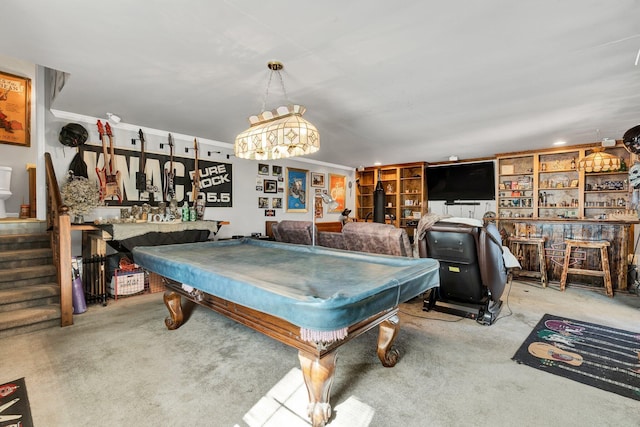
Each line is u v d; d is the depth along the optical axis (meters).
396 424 1.68
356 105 3.36
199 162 5.16
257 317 1.92
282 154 3.17
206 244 3.48
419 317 3.39
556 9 1.72
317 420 1.60
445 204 7.38
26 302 3.07
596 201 5.48
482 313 3.21
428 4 1.68
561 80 2.68
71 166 3.93
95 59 2.36
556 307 3.74
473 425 1.67
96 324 3.08
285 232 4.27
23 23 1.88
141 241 3.91
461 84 2.79
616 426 1.66
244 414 1.75
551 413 1.77
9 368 2.22
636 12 1.73
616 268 4.47
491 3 1.67
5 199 4.38
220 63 2.42
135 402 1.85
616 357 2.45
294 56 2.29
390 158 6.98
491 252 3.04
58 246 3.22
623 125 4.09
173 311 2.94
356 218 8.55
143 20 1.85
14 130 4.87
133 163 4.43
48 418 1.69
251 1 1.66
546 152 5.69
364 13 1.77
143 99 3.28
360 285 1.69
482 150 5.93
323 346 1.59
